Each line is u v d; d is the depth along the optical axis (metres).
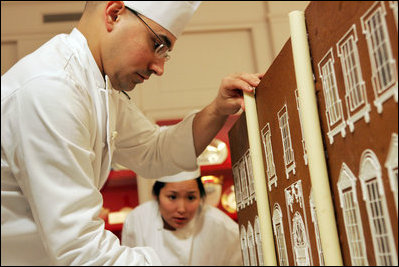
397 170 0.62
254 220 1.17
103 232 0.96
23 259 0.96
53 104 0.94
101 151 1.15
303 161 0.88
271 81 1.04
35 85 0.95
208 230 2.40
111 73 1.18
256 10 3.50
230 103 1.35
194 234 2.40
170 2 1.17
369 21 0.66
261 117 1.13
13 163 0.96
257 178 1.12
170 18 1.18
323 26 0.80
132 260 0.97
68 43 1.12
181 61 3.42
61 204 0.91
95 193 0.97
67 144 0.93
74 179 0.94
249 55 3.47
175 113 3.35
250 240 1.23
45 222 0.91
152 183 3.22
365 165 0.70
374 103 0.66
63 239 0.91
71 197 0.92
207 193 3.29
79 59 1.10
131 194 3.54
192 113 1.54
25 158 0.93
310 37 0.86
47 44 1.08
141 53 1.16
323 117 0.83
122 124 1.49
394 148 0.62
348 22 0.72
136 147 1.54
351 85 0.72
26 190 0.95
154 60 1.20
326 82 0.81
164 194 2.32
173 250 2.38
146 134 1.55
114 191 3.53
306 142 0.84
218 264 2.38
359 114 0.71
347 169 0.76
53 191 0.92
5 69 3.34
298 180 0.92
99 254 0.93
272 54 3.43
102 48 1.16
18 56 3.34
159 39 1.17
